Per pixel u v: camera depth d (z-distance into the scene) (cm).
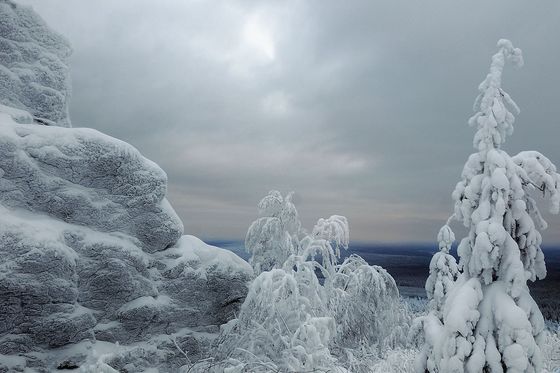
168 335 967
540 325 586
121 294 902
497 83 629
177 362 955
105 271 880
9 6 1111
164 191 1005
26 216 821
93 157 902
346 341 1209
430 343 643
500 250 605
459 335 589
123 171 941
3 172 813
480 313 598
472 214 628
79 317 824
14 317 757
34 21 1145
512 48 641
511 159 615
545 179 607
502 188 592
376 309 1259
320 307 959
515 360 552
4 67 1061
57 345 806
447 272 1159
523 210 601
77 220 886
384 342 1202
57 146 872
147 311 920
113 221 928
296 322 872
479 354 570
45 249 768
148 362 906
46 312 786
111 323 888
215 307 1052
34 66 1114
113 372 648
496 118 621
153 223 980
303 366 764
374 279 1266
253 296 896
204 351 991
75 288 827
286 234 1252
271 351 847
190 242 1082
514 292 584
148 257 973
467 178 649
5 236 737
